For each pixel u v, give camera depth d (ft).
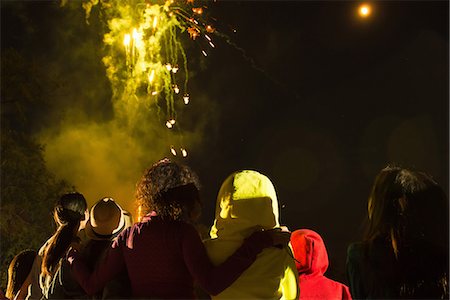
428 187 9.37
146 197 10.00
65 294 11.64
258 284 9.68
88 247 11.51
